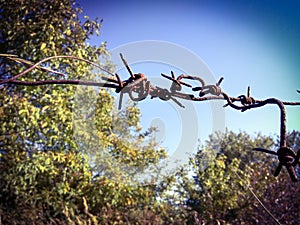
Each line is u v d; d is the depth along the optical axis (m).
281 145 0.77
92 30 5.46
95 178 5.17
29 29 5.42
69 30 5.35
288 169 0.76
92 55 5.00
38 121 5.16
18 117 5.31
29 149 5.50
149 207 5.62
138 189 5.06
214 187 5.85
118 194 5.06
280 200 5.48
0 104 5.35
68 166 5.18
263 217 5.43
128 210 5.38
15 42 5.55
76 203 5.45
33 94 5.36
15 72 5.27
